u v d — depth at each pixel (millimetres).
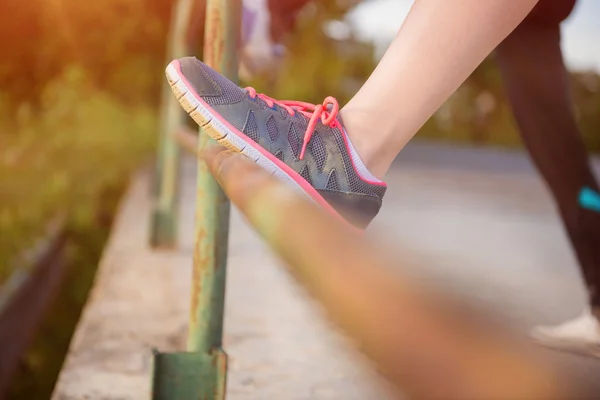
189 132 2059
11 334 2332
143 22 10758
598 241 1541
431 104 1037
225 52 1041
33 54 9070
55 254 3795
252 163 540
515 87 1560
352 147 1049
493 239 3332
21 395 3145
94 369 1479
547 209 4680
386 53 1064
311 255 264
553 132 1551
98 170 6836
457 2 977
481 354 191
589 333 1487
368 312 214
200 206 1028
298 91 13953
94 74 10625
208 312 1025
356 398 1337
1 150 6348
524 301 1962
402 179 5988
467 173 6945
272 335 1778
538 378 188
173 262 2773
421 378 189
